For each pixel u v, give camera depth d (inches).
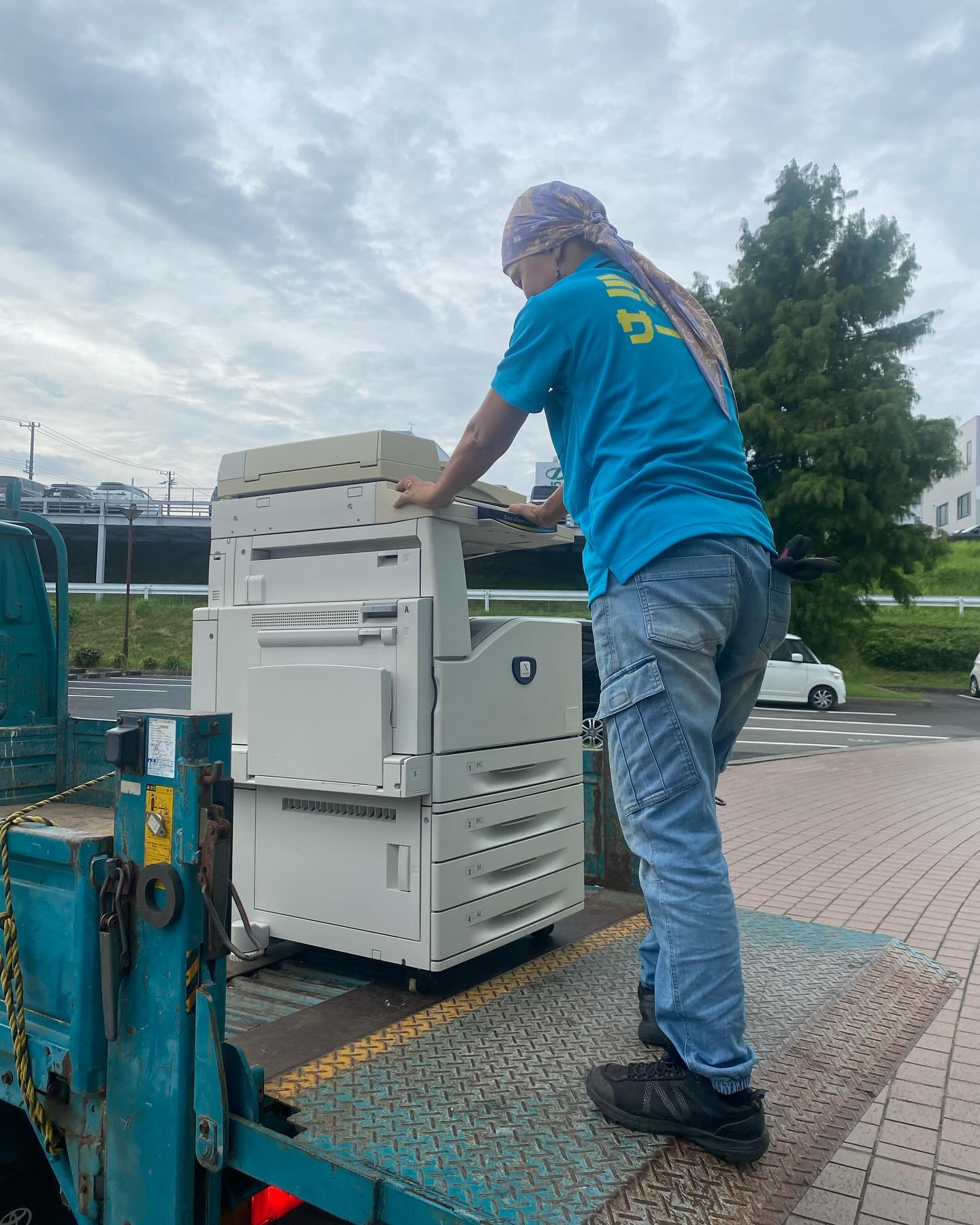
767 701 735.1
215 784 57.8
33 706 114.1
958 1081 118.6
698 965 63.3
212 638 106.1
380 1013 84.9
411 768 86.0
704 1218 53.5
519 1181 55.9
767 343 881.5
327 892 94.9
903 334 864.9
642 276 75.0
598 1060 74.3
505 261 83.5
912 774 413.4
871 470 813.9
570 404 74.9
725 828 288.5
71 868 62.1
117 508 1249.4
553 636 107.2
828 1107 70.1
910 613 1101.7
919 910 192.9
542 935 108.3
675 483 67.5
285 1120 62.5
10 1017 63.9
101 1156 62.4
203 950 57.4
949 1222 85.4
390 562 93.0
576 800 110.3
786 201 878.4
